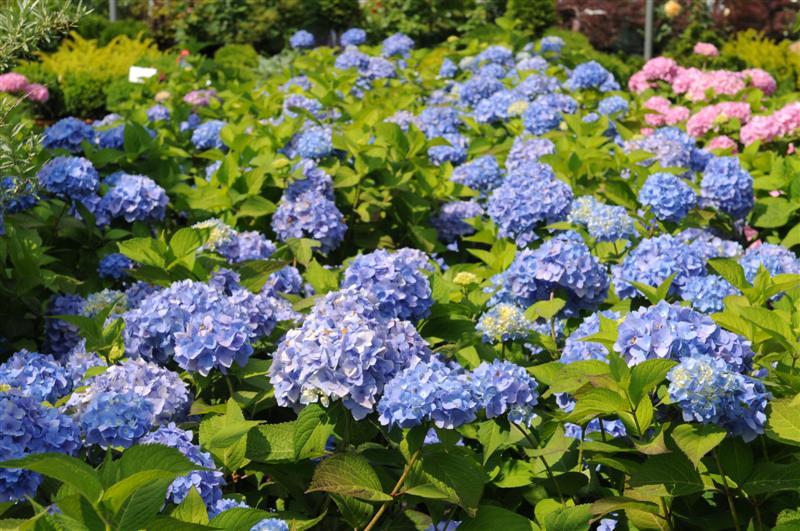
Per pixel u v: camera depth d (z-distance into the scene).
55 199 5.14
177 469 1.93
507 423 2.83
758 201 5.52
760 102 8.04
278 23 18.08
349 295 2.79
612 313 3.33
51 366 3.05
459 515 2.95
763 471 2.59
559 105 6.95
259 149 5.82
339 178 5.37
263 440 2.81
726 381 2.41
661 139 5.96
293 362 2.60
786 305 3.38
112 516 1.89
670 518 2.70
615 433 3.03
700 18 16.88
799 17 3.94
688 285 3.52
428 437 3.09
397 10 17.92
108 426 2.55
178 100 8.68
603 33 18.14
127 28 16.67
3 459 2.30
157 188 4.94
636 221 4.75
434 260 5.18
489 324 3.41
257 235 4.40
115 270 4.69
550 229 4.77
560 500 3.05
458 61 10.43
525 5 15.45
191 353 2.95
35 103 11.88
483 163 5.84
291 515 2.87
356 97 8.53
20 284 4.17
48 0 3.77
